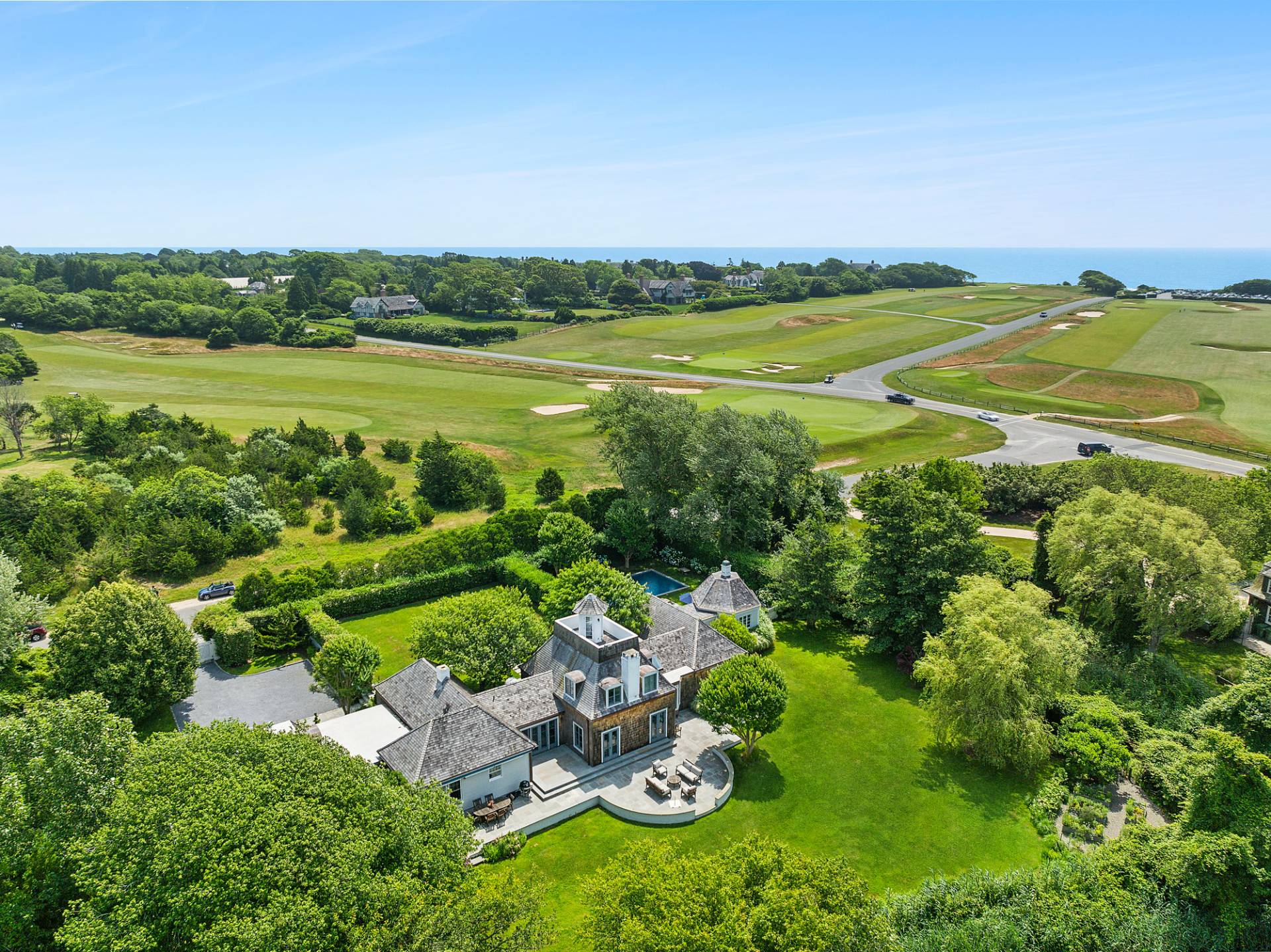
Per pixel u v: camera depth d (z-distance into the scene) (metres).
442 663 50.19
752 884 28.36
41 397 140.25
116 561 71.88
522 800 43.34
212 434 106.31
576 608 50.81
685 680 52.03
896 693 54.81
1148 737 46.94
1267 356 172.12
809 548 64.38
